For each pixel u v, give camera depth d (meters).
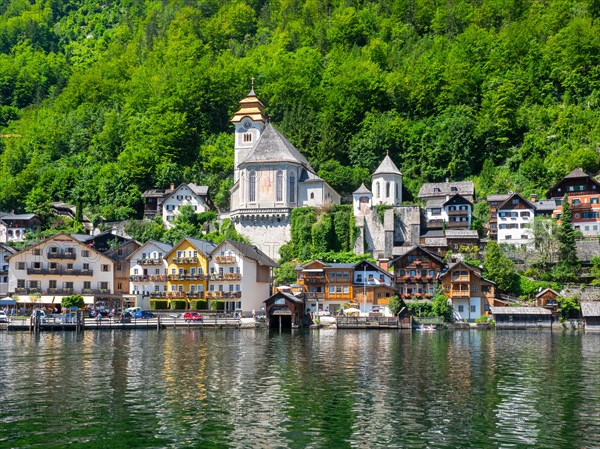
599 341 86.19
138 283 123.19
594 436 37.38
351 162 181.12
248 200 149.00
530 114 189.25
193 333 96.69
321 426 39.12
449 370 58.59
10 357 67.00
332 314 115.62
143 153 182.25
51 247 123.94
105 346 77.25
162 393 47.97
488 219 149.50
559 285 119.00
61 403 44.75
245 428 38.66
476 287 114.75
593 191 145.38
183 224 154.75
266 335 93.50
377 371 57.91
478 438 36.91
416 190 170.12
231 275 119.50
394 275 120.00
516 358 67.00
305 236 143.12
